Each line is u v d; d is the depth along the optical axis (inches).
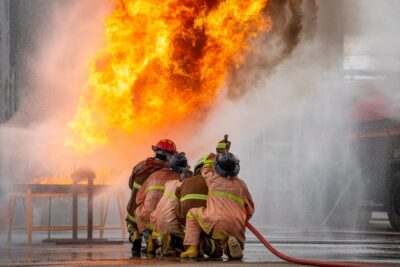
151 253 761.0
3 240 1032.2
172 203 719.7
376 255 761.0
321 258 720.3
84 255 745.0
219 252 690.8
